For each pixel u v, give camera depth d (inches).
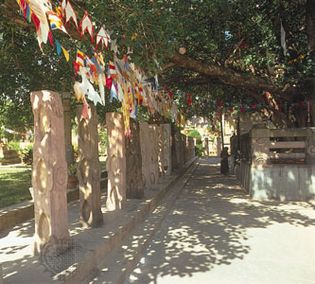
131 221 319.9
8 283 174.4
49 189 213.5
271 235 329.1
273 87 568.4
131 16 283.4
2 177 679.1
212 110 873.5
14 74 448.8
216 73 518.3
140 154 435.2
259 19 548.7
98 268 225.8
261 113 847.1
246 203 490.3
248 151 590.9
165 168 718.5
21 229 309.0
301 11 576.4
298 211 436.5
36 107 215.5
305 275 237.3
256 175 527.2
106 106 546.3
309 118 593.9
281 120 684.1
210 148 2065.7
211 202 499.2
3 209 338.6
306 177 514.9
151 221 363.6
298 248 291.7
